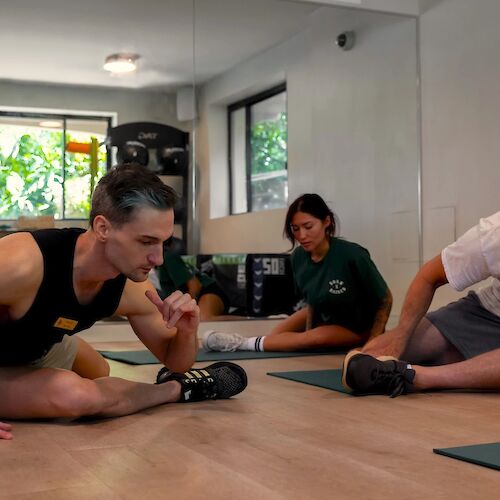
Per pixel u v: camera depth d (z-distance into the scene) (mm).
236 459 1596
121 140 4605
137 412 2133
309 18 5145
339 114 5242
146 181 1714
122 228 1701
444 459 1599
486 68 4652
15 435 1837
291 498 1311
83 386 1951
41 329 1852
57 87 4520
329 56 5219
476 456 1592
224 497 1315
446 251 2541
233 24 4945
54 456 1626
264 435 1843
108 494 1332
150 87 4699
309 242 3838
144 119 4656
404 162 5273
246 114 4922
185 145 4746
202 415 2100
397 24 5297
